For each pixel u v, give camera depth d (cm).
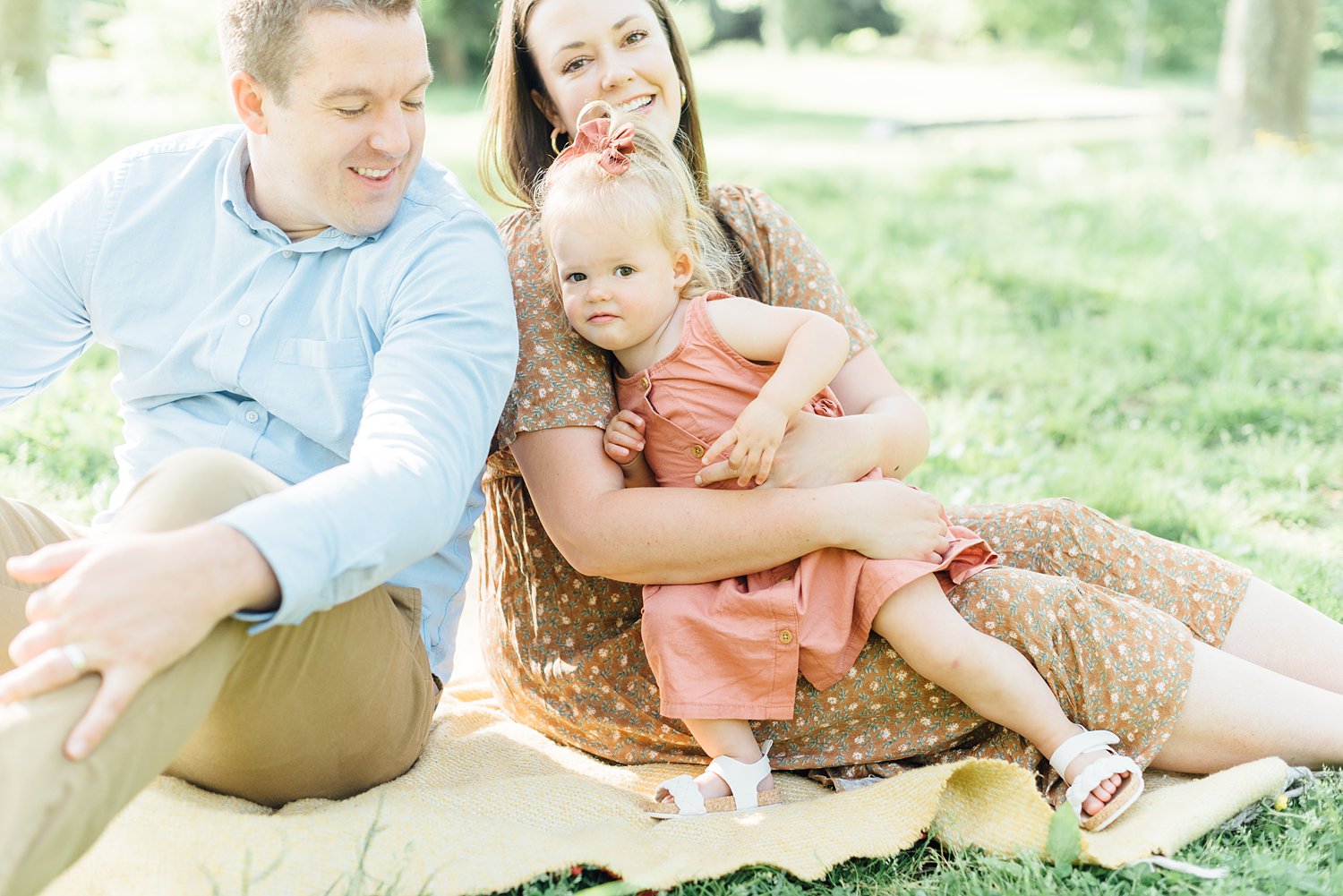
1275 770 241
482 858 211
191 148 248
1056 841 221
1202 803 232
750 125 1822
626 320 252
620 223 250
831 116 1958
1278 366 594
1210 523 414
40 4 1286
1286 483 459
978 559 250
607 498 244
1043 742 238
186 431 240
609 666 261
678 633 243
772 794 244
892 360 605
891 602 239
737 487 251
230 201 237
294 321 236
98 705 163
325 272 237
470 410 216
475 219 240
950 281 750
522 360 254
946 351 612
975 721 250
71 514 396
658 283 255
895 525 240
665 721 260
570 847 215
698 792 240
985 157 1366
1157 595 268
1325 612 338
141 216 242
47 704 163
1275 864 215
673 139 302
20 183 772
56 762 161
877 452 261
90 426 466
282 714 210
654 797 248
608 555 243
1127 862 219
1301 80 1388
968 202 1027
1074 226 905
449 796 232
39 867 161
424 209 238
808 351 248
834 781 255
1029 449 489
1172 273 757
